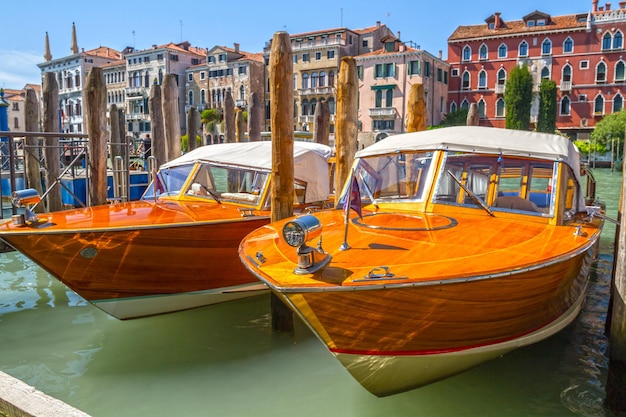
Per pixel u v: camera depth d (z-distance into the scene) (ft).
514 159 16.92
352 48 170.19
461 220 16.06
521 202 16.61
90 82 32.09
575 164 17.93
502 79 156.35
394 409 14.96
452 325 13.16
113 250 19.27
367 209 17.98
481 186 17.02
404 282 11.79
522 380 16.49
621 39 141.59
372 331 12.76
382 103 155.74
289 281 12.06
